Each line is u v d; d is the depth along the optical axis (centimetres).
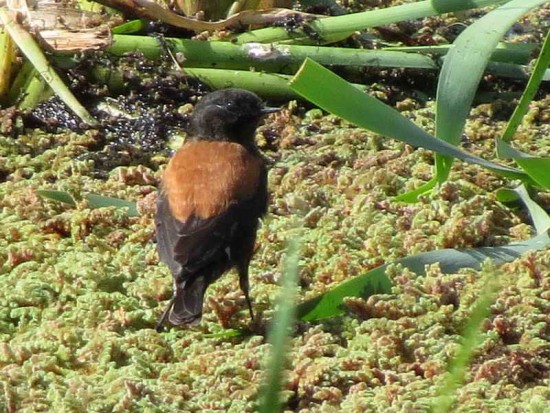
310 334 966
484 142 1332
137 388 873
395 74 1448
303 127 1359
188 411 869
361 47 1475
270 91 1387
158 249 987
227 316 999
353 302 987
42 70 1319
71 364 924
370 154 1293
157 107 1370
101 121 1347
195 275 956
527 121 1377
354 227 1125
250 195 1004
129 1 1371
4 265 1062
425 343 942
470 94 1086
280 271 1052
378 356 932
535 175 1052
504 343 965
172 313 933
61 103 1355
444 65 1098
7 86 1355
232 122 1120
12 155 1280
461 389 881
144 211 1148
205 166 1008
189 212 978
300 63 1388
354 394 879
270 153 1316
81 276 1025
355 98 1020
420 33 1516
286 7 1480
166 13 1366
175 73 1388
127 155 1293
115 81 1384
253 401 878
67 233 1133
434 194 1182
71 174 1248
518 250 1059
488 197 1195
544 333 977
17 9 1335
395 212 1174
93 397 862
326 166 1286
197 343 956
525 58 1446
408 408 852
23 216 1144
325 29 1400
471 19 1566
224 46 1391
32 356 913
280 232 1123
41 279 1027
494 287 640
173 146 1323
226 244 976
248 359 923
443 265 1038
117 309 1002
